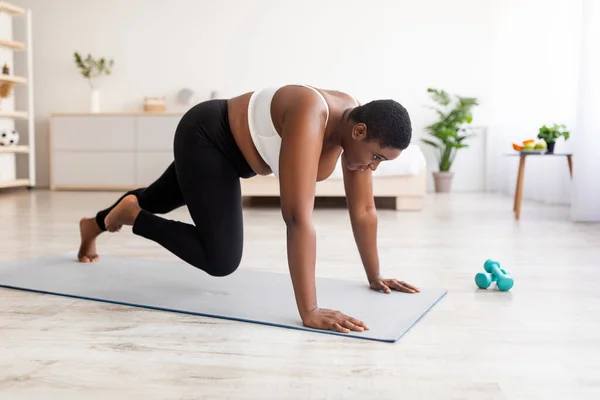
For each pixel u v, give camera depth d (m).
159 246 2.86
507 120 5.75
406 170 4.43
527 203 5.01
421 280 2.21
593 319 1.72
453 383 1.26
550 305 1.86
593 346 1.49
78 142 6.22
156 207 2.07
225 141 1.74
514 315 1.75
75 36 6.59
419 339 1.53
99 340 1.52
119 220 1.94
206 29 6.47
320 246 2.94
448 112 6.25
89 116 6.18
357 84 6.36
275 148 1.64
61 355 1.41
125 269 2.32
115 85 6.59
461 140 6.18
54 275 2.21
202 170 1.74
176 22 6.48
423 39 6.26
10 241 3.00
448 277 2.26
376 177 4.50
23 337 1.54
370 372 1.31
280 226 3.64
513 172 5.62
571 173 4.18
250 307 1.80
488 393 1.21
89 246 2.43
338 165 4.45
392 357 1.40
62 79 6.62
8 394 1.19
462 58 6.23
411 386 1.24
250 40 6.43
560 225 3.65
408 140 1.52
